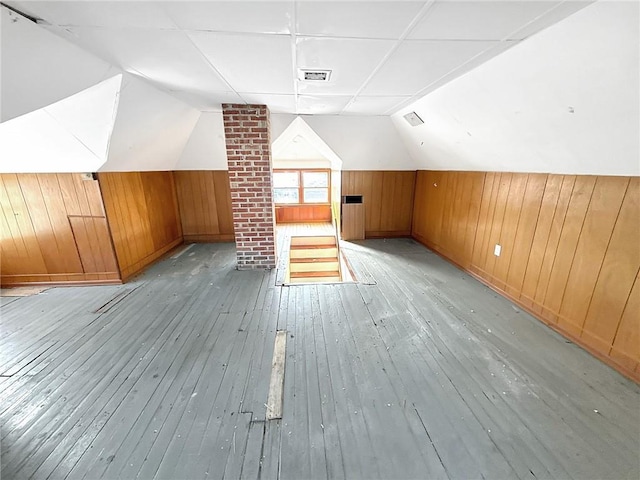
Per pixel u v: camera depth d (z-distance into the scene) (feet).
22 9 4.11
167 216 14.20
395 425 4.88
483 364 6.30
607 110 4.78
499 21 4.32
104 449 4.48
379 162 15.05
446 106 8.34
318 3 3.95
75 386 5.74
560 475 4.09
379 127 12.50
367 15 4.24
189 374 6.05
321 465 4.25
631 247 5.75
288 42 5.19
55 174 9.41
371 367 6.23
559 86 5.09
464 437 4.66
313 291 9.85
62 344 7.07
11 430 4.79
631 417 4.98
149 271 11.68
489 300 9.21
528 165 8.08
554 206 7.52
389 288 10.07
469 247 11.39
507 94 6.24
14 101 5.23
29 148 7.96
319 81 7.28
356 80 7.20
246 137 10.23
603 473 4.10
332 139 13.28
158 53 5.65
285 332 7.50
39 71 5.16
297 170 20.63
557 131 6.08
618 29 3.70
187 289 10.03
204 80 7.25
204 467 4.23
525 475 4.09
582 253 6.79
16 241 9.98
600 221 6.35
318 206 21.24
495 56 5.58
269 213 11.13
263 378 5.94
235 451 4.46
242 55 5.75
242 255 11.58
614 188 6.03
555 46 4.57
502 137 7.70
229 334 7.44
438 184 13.67
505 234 9.38
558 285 7.47
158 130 10.06
